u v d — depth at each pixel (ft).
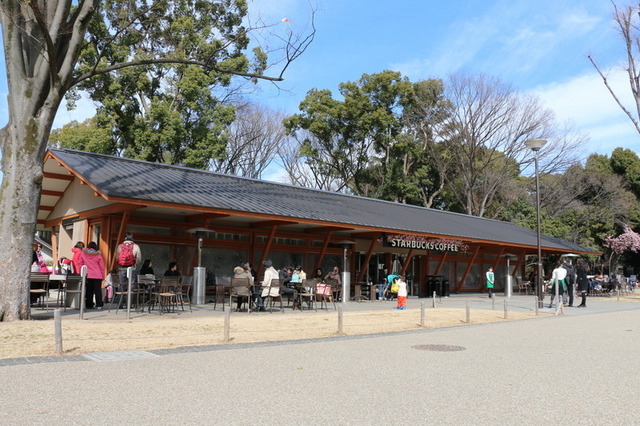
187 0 90.94
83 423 15.96
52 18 41.91
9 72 41.39
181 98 115.75
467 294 107.65
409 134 158.40
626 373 25.68
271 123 162.30
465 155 160.86
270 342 34.65
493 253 116.67
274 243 76.43
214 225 69.82
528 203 161.17
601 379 24.08
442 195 167.22
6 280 40.37
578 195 172.35
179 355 28.68
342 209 80.23
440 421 16.88
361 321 48.80
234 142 155.43
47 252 96.32
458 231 91.50
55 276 52.34
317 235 80.12
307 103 153.38
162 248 66.39
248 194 70.23
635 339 39.63
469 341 36.99
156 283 54.95
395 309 63.52
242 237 73.05
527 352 32.09
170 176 67.82
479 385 22.34
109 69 44.57
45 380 21.76
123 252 50.62
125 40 60.18
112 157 69.67
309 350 31.48
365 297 82.74
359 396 20.01
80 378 22.27
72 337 33.30
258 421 16.52
